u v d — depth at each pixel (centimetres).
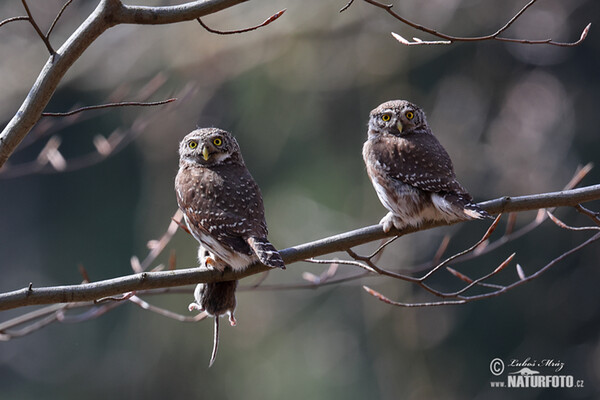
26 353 2148
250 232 604
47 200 2186
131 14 521
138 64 1766
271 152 1795
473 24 1683
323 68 1738
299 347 1777
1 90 1694
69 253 2150
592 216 617
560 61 1672
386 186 682
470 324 1705
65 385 2045
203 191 637
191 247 1738
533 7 1673
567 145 1642
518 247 1695
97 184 2086
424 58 1678
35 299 552
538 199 617
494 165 1650
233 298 630
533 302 1698
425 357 1681
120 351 1956
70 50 523
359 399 1727
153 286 580
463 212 619
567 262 1689
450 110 1686
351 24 1714
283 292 1802
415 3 1675
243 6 1739
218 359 1769
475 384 1681
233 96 1803
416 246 1688
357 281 1711
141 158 1984
